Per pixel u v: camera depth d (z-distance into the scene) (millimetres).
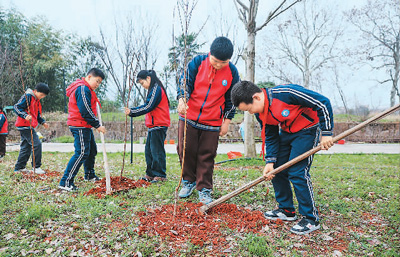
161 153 4562
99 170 5688
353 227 2934
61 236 2619
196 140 3469
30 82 19219
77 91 3918
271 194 3939
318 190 4293
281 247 2510
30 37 21375
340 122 17391
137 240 2531
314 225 2785
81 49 20922
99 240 2551
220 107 3414
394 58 24609
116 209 3193
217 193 3955
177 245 2479
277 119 2781
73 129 4051
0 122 7344
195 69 3369
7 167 5832
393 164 7516
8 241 2504
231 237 2645
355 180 5125
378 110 25109
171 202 3523
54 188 4105
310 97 2598
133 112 4188
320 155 9328
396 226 2936
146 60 10852
